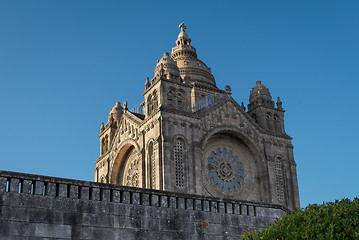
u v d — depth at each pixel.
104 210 33.94
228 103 74.94
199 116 70.00
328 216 27.84
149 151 67.94
